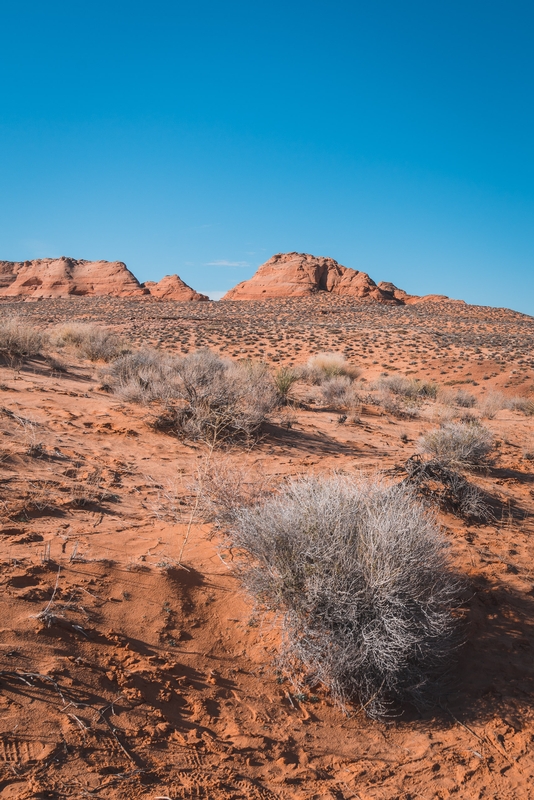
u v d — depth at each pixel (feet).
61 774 8.52
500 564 19.62
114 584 13.91
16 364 47.21
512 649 15.05
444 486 25.39
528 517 26.04
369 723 11.89
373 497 15.83
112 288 492.95
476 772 10.90
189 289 456.04
